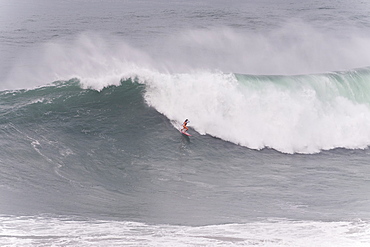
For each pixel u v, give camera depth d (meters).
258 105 82.56
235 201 58.97
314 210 56.44
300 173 70.25
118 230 47.31
